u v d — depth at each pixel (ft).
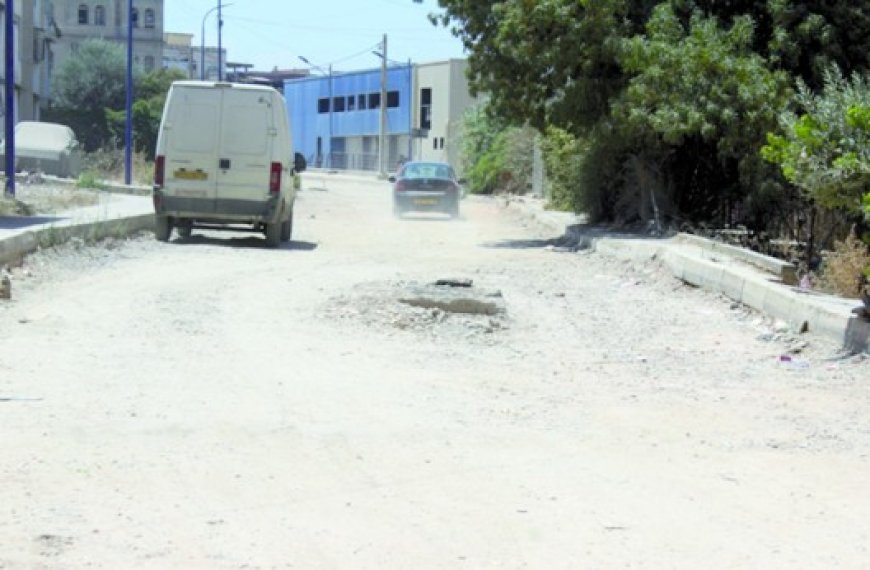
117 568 19.08
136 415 29.55
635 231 92.07
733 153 81.30
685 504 23.62
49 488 23.20
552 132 114.62
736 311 53.06
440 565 19.67
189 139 80.79
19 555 19.44
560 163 123.13
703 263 60.29
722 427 30.73
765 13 88.38
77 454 25.76
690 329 48.47
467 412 31.53
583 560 20.12
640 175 92.32
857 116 43.80
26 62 216.54
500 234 105.70
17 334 40.40
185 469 24.95
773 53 84.79
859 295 54.29
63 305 47.44
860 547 21.20
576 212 109.81
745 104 79.41
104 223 75.25
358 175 324.39
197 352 38.63
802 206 76.54
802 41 84.43
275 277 60.85
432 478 24.93
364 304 48.32
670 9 86.43
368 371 36.78
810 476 26.02
